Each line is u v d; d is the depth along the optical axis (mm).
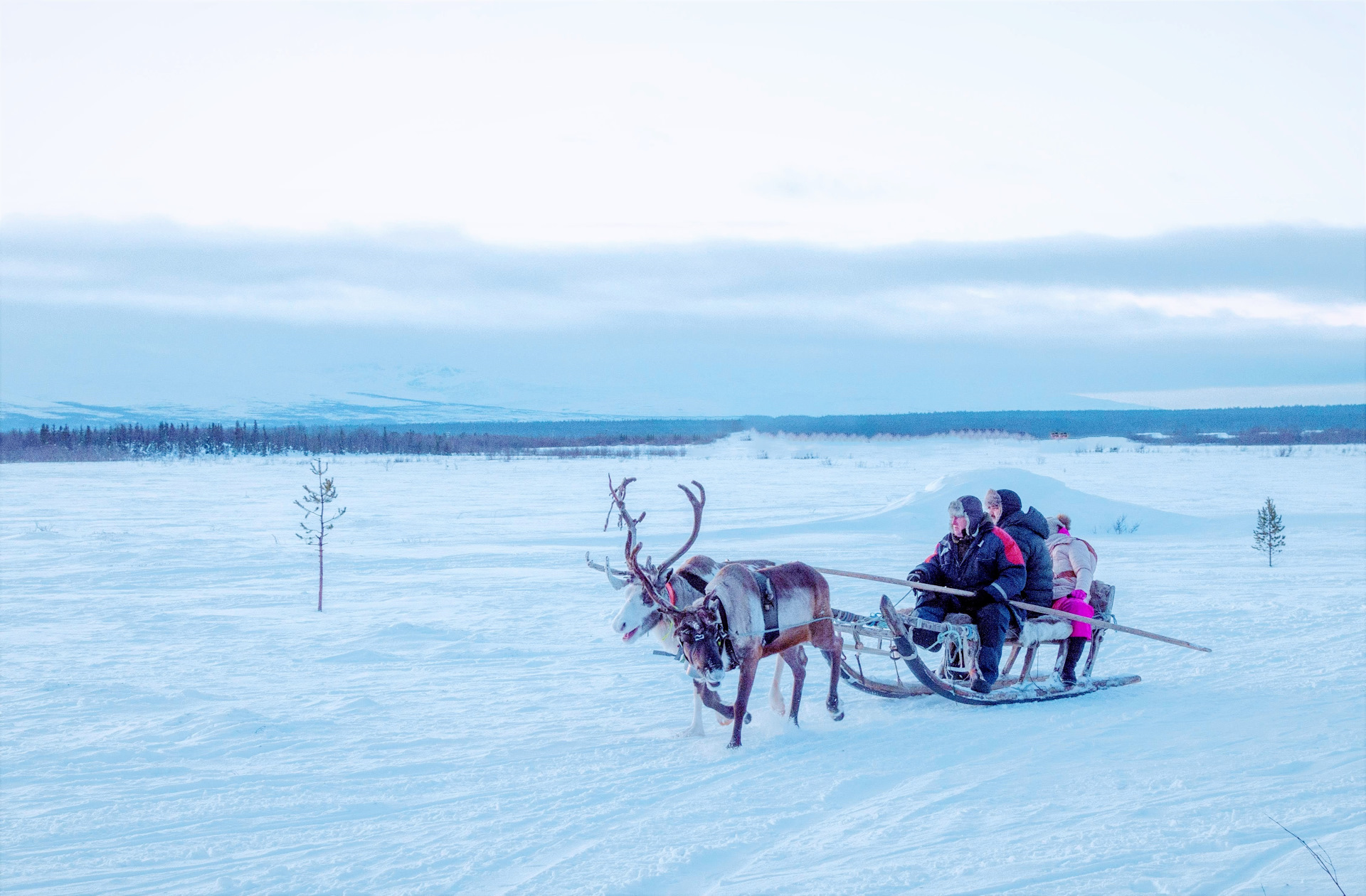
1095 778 6648
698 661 7738
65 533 28266
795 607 8383
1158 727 8016
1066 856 5141
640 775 6914
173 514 35562
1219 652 11336
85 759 7312
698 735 8117
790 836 5672
